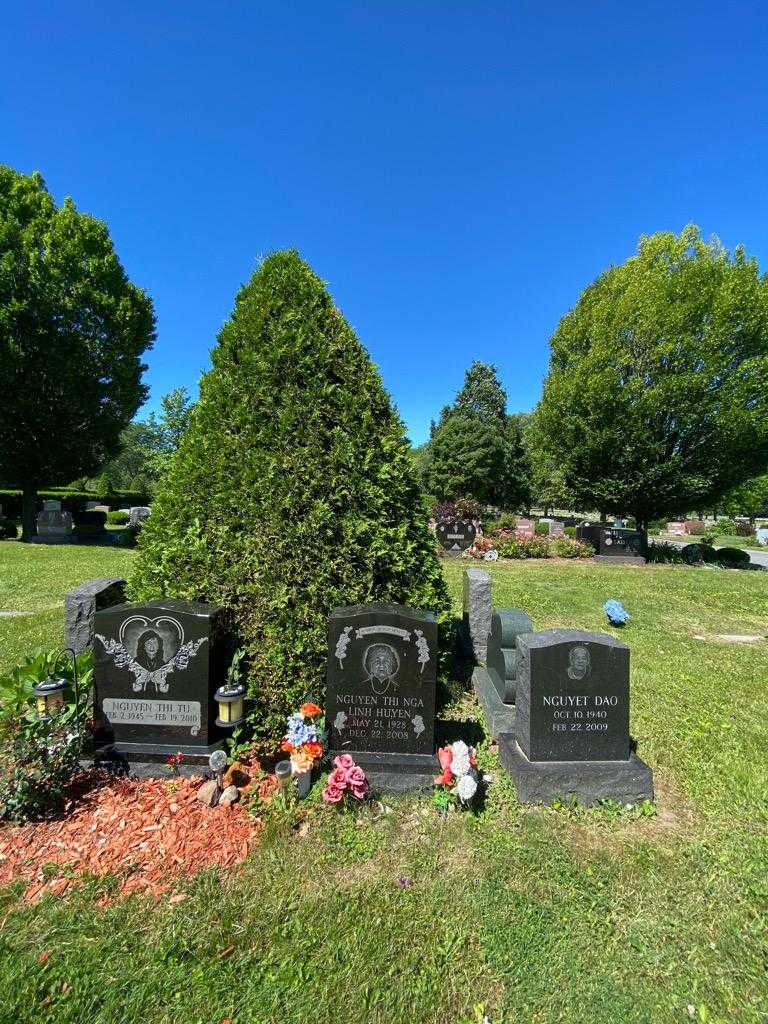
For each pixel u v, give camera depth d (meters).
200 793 3.55
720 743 4.78
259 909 2.68
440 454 42.84
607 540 18.05
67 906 2.67
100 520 26.17
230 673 3.97
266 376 4.60
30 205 18.59
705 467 17.64
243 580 4.31
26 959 2.37
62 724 3.52
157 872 2.92
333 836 3.25
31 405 18.80
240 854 3.08
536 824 3.49
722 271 16.88
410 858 3.11
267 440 4.50
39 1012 2.15
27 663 4.13
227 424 4.65
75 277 18.75
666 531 40.34
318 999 2.24
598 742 3.90
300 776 3.54
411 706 3.84
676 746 4.70
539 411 20.98
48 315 18.50
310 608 4.27
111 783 3.68
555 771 3.75
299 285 4.88
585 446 18.39
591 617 9.88
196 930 2.54
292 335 4.69
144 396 22.27
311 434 4.48
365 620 3.84
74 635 5.86
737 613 10.51
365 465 4.59
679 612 10.40
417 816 3.50
